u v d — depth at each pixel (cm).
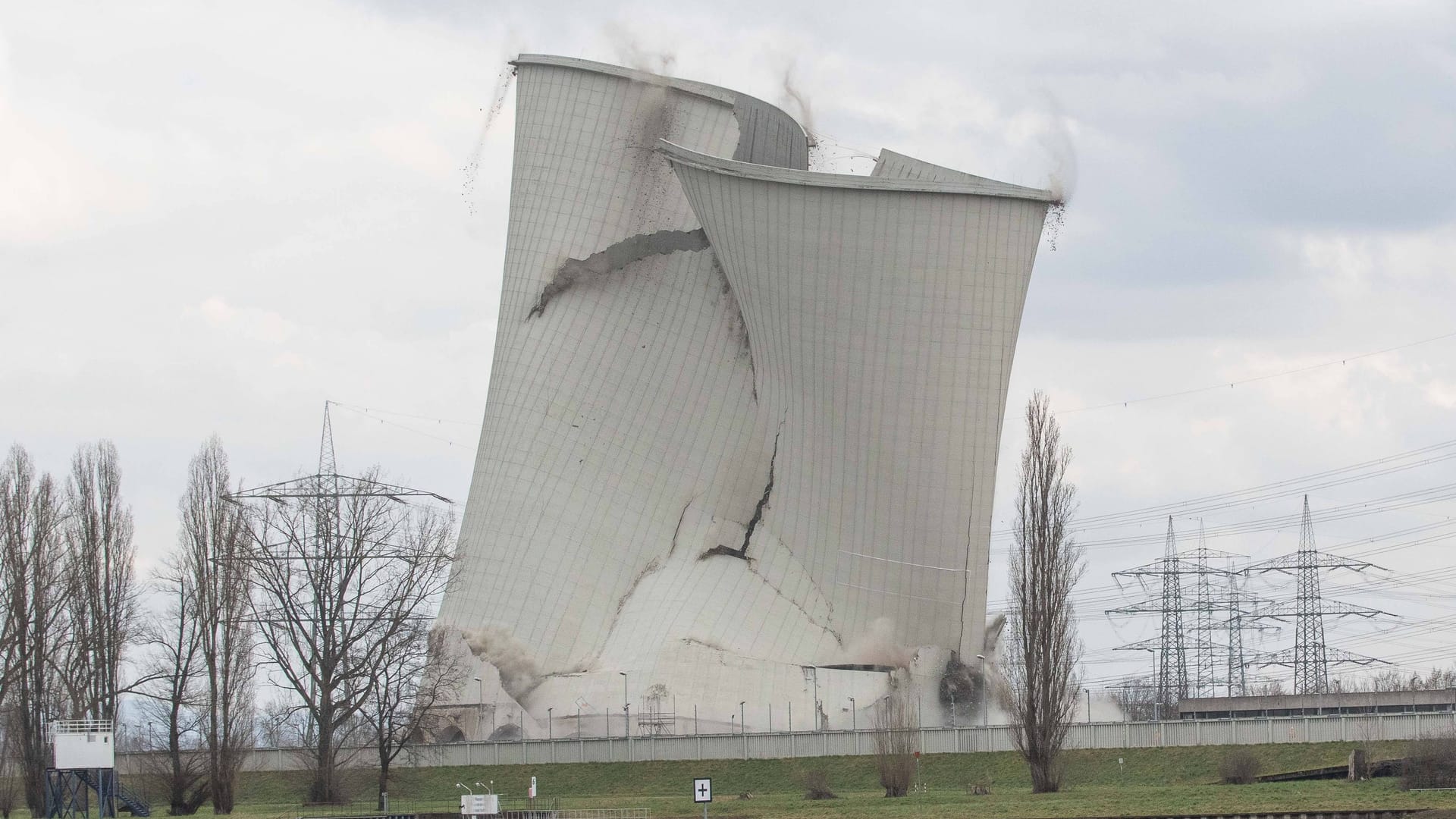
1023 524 6706
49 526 7431
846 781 7369
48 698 7312
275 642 7469
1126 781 6750
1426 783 5756
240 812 7050
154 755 7544
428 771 8338
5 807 7231
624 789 7738
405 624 7631
